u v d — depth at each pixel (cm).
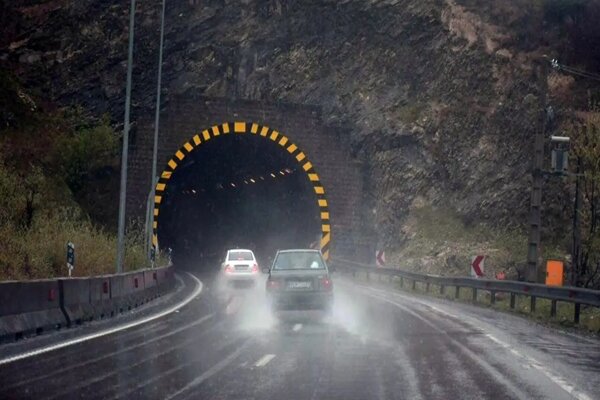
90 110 8256
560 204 6450
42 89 8381
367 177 7494
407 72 7875
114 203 7300
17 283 2209
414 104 7681
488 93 7419
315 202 8162
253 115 7262
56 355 1877
